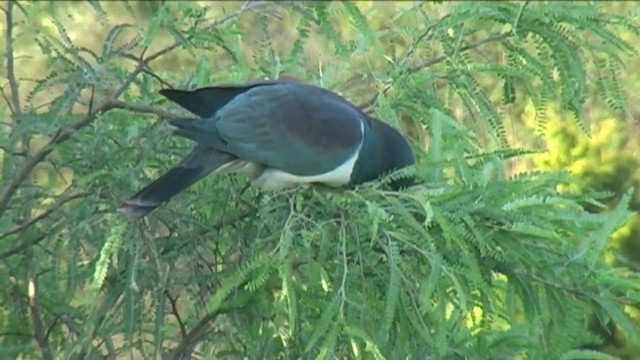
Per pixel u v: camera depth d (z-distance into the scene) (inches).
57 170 388.8
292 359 343.0
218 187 375.2
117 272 364.2
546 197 333.1
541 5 395.9
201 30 382.9
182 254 368.5
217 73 445.7
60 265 387.2
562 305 330.3
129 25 388.8
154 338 370.9
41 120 373.4
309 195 351.6
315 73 437.4
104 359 383.9
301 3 381.7
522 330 347.9
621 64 409.4
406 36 423.2
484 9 402.0
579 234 341.4
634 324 339.0
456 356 339.9
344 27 471.8
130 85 402.0
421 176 353.1
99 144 377.4
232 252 366.9
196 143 378.3
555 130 722.2
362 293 324.2
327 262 333.4
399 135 383.6
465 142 390.0
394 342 331.3
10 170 396.8
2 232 382.9
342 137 365.4
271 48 425.7
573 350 332.2
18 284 404.8
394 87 406.3
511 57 408.2
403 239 320.8
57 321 395.2
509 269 332.8
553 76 407.8
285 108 364.2
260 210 356.2
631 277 350.3
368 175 374.9
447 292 332.8
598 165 722.2
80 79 376.8
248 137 357.4
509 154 347.9
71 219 362.0
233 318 354.3
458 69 407.2
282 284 323.3
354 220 330.0
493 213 326.0
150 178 374.9
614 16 409.4
